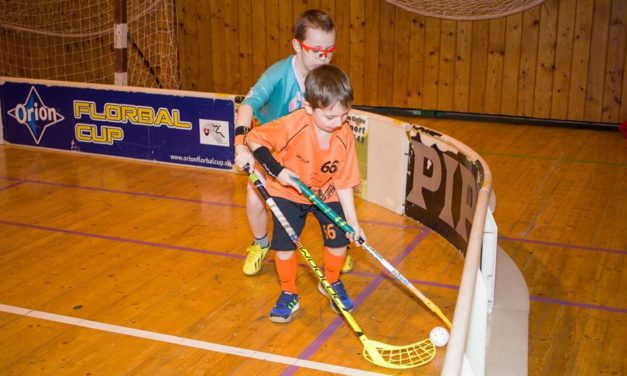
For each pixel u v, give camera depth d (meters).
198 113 6.03
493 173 6.11
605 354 3.23
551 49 7.80
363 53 8.55
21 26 9.76
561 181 5.88
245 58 9.12
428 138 4.60
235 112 5.87
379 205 5.20
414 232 4.68
